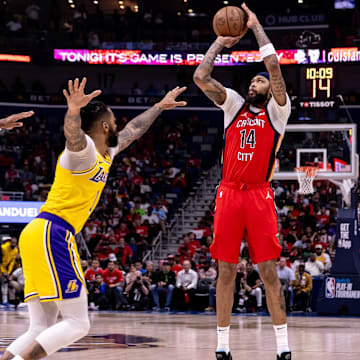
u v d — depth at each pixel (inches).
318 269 1221.1
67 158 292.5
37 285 291.4
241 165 385.7
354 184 1122.0
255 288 1159.6
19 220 1393.9
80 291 292.7
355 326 815.7
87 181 298.8
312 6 1956.2
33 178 1905.8
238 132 389.7
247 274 1175.6
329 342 585.6
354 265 1085.1
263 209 383.9
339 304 1082.7
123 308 1201.4
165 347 523.2
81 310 291.9
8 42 1953.7
